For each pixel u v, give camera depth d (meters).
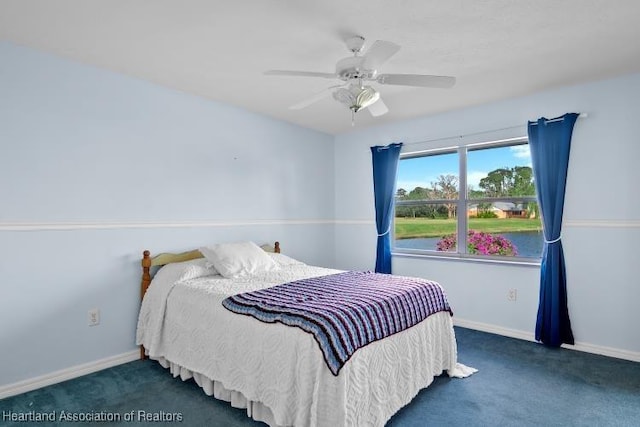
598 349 2.96
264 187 3.96
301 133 4.41
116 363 2.77
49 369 2.46
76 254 2.60
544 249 3.13
